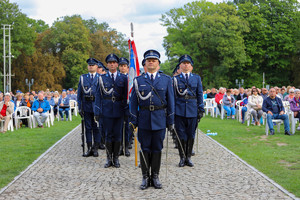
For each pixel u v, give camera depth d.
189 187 6.33
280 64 52.41
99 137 9.30
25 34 51.88
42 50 58.75
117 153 8.02
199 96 8.21
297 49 52.03
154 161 6.39
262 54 50.91
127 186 6.43
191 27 51.03
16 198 5.74
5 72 50.62
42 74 53.50
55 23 60.19
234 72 52.12
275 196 5.79
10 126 15.47
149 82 6.41
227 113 20.30
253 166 8.00
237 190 6.13
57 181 6.76
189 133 8.11
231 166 7.97
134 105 6.52
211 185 6.45
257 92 18.09
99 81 8.07
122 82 8.04
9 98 14.62
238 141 11.68
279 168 7.78
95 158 8.98
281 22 52.62
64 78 58.88
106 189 6.24
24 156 9.17
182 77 8.22
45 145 10.98
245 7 52.81
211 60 52.53
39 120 16.27
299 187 6.26
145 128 6.34
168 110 6.49
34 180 6.83
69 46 57.22
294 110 13.12
